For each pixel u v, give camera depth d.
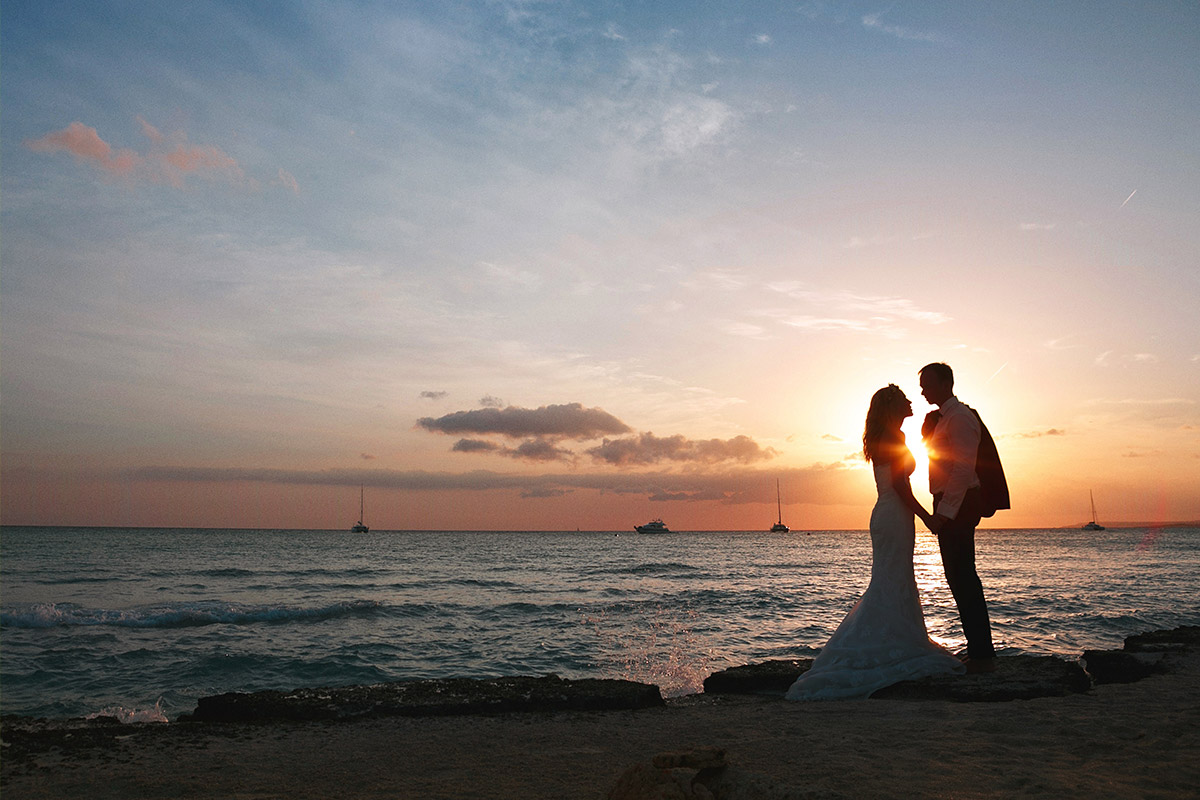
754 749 3.32
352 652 13.28
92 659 12.48
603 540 158.00
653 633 15.66
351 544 106.50
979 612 5.41
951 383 5.55
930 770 2.89
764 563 57.66
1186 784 2.64
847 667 4.95
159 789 2.95
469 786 2.92
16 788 2.97
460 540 150.50
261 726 4.15
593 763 3.26
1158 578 33.94
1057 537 183.00
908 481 5.40
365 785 2.97
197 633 16.22
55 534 156.88
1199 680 4.92
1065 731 3.47
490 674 11.27
